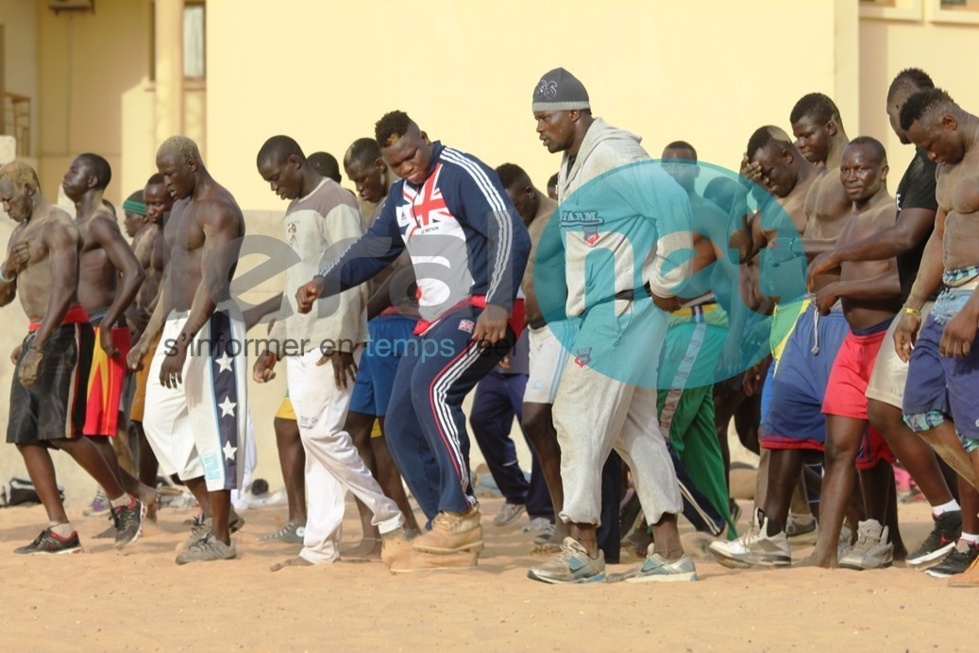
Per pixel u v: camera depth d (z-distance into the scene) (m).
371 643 11.85
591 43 35.41
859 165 15.74
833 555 15.82
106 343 19.53
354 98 36.59
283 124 36.88
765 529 16.19
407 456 16.39
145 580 15.84
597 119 14.41
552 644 11.58
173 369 16.84
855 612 12.56
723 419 18.94
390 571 16.03
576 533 14.81
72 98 53.94
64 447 18.67
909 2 35.75
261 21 36.94
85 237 20.39
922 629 11.76
